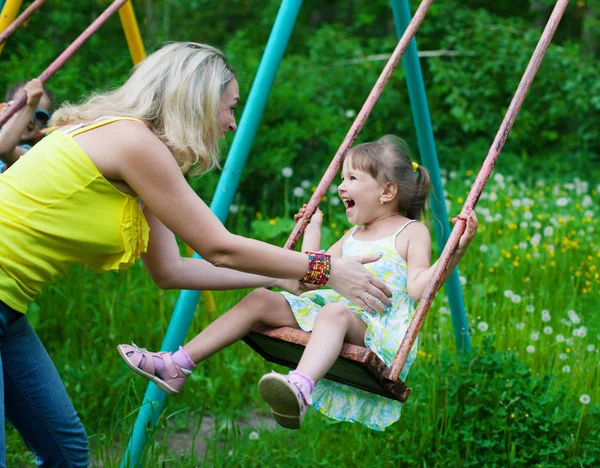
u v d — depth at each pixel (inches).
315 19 437.7
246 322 101.7
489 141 350.3
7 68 244.4
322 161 293.0
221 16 406.0
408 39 118.4
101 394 159.0
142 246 90.2
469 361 145.9
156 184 84.5
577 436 135.0
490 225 244.2
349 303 109.2
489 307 197.6
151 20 360.2
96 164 83.7
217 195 127.3
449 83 332.8
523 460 132.8
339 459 137.6
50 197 83.7
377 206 115.6
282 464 138.3
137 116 87.2
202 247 87.9
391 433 141.6
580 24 407.5
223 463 133.3
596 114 362.9
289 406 88.1
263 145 276.1
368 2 379.2
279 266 90.7
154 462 119.6
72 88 245.6
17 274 84.7
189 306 123.0
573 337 173.0
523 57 334.0
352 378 98.0
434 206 152.7
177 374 99.7
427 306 93.6
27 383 92.0
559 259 229.5
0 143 115.3
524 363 149.6
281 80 316.5
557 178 321.4
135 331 180.1
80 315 185.3
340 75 330.0
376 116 330.6
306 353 92.9
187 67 88.0
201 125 88.5
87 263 90.4
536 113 351.3
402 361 91.5
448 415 138.6
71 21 282.4
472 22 349.1
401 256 112.1
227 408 161.9
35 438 94.6
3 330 86.5
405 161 116.6
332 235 242.5
